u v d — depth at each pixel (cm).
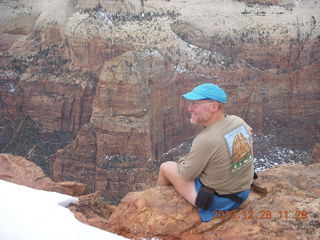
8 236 327
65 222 371
